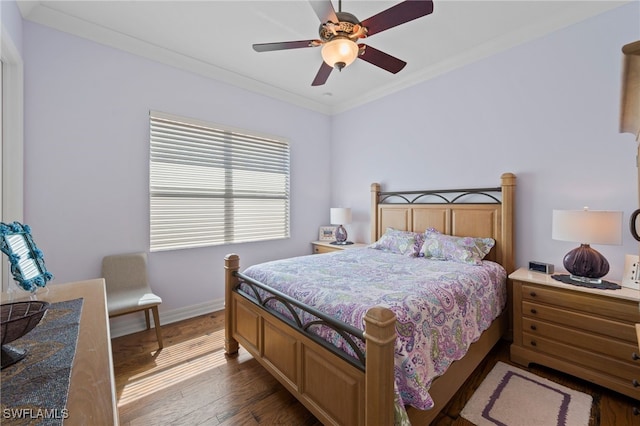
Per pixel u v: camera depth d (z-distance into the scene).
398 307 1.39
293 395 1.70
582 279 2.07
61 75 2.33
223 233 3.37
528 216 2.57
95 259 2.53
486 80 2.82
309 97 4.04
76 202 2.43
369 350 1.10
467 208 2.90
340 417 1.32
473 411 1.67
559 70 2.39
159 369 2.10
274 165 3.86
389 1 2.13
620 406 1.70
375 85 3.62
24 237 1.34
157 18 2.33
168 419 1.61
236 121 3.43
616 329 1.76
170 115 2.91
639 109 1.05
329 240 4.30
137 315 2.72
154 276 2.86
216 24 2.41
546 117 2.46
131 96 2.69
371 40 2.64
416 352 1.33
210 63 3.08
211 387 1.89
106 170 2.57
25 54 2.17
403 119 3.57
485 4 2.17
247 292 2.21
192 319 3.03
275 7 2.20
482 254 2.60
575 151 2.32
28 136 2.20
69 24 2.33
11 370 0.73
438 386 1.47
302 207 4.20
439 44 2.72
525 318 2.16
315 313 1.46
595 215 1.87
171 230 2.97
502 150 2.73
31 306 1.03
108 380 0.69
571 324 1.94
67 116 2.37
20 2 2.01
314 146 4.34
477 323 1.92
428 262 2.54
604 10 2.17
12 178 2.05
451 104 3.10
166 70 2.90
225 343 2.32
